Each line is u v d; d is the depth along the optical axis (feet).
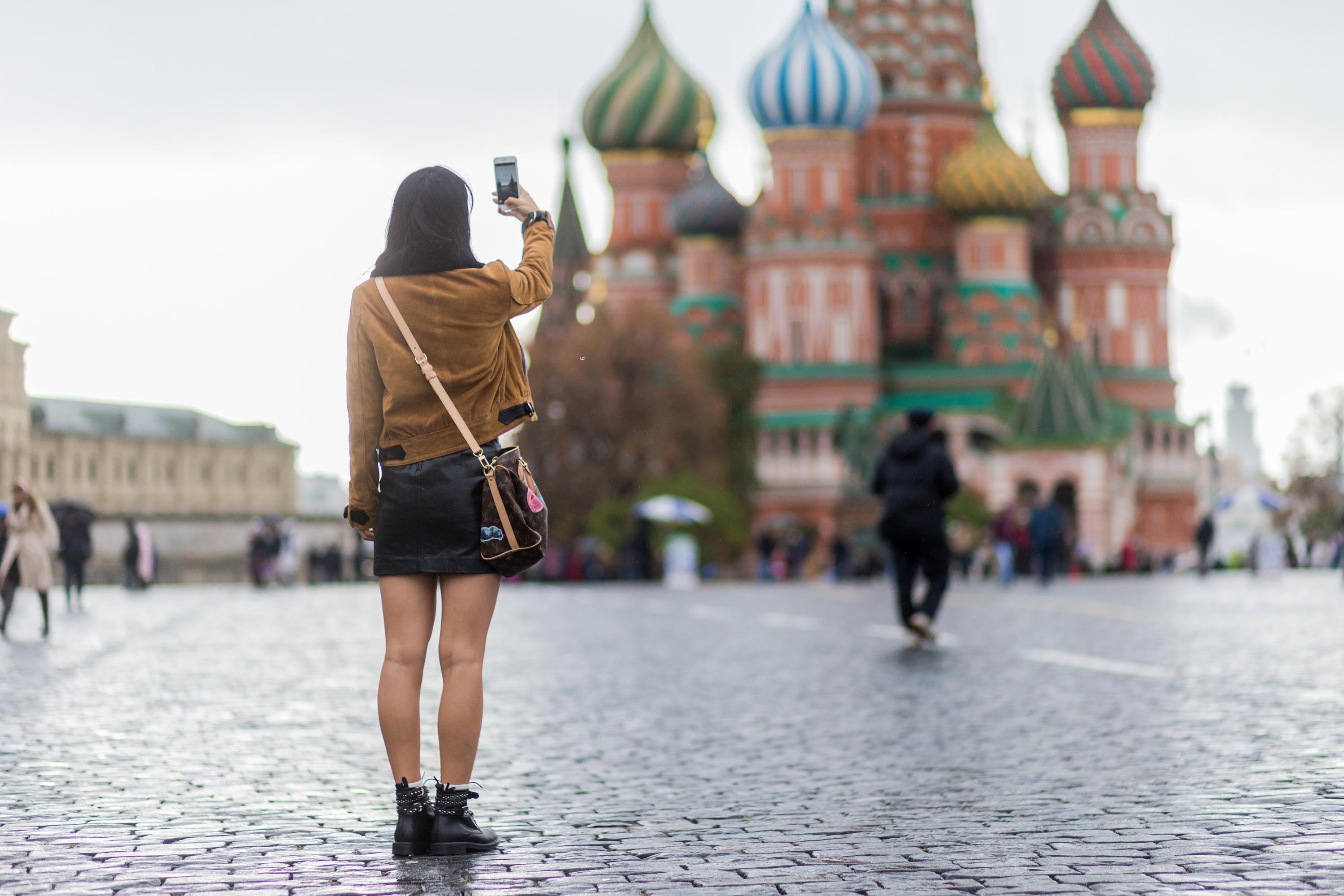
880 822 34.91
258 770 43.24
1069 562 264.52
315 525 333.01
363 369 32.07
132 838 33.40
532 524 31.78
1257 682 62.39
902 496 83.56
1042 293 490.49
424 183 32.30
